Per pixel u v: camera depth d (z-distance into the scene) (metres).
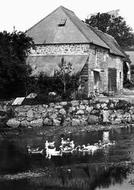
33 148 36.69
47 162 31.45
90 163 31.05
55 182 26.41
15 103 53.03
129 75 88.44
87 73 63.81
